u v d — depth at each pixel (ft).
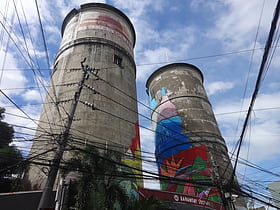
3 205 41.55
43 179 54.54
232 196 54.65
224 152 114.21
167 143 124.67
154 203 39.91
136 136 80.12
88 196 36.65
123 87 88.12
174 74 158.20
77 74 81.56
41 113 79.56
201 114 131.03
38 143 65.36
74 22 108.58
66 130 34.09
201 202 66.49
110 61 91.91
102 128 69.72
